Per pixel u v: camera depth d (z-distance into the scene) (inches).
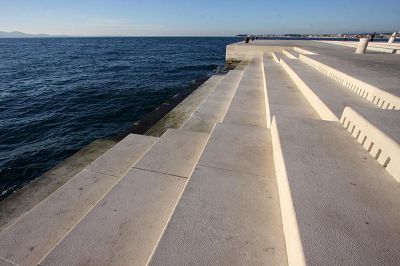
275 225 70.2
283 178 77.4
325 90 166.1
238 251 61.2
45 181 134.6
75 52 2399.1
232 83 335.9
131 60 1594.5
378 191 67.4
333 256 48.1
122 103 571.5
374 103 134.3
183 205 77.0
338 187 68.7
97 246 72.2
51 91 690.2
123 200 92.2
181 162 119.3
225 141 122.3
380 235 53.0
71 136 392.2
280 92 202.8
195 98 296.7
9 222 105.1
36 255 78.0
